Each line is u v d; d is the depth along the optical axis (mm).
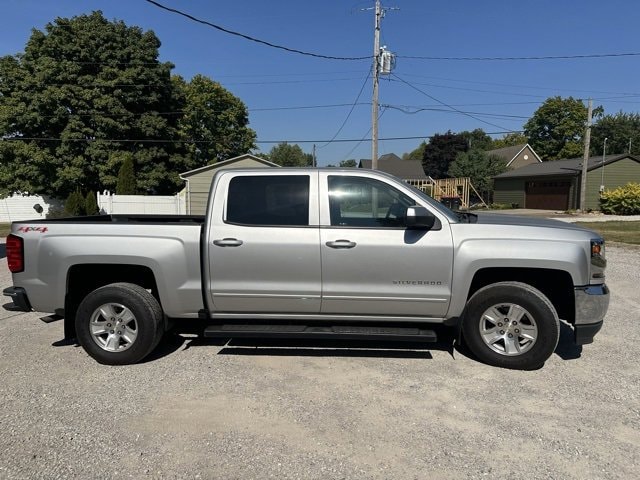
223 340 5242
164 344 5137
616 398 3818
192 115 47875
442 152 66188
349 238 4352
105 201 24688
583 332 4285
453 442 3180
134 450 3076
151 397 3832
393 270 4340
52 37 29250
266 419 3477
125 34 31500
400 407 3668
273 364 4531
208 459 2982
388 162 70688
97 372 4352
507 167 50188
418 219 4148
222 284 4453
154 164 31516
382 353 4824
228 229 4438
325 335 4379
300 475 2820
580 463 2943
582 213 29797
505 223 4496
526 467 2902
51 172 28719
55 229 4539
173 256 4453
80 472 2844
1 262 11117
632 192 28656
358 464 2934
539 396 3854
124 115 29703
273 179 4535
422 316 4465
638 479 2783
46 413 3566
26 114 27688
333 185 4508
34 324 5910
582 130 60906
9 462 2941
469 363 4547
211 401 3760
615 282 8602
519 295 4285
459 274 4312
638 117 66500
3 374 4312
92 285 4906
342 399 3797
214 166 26891
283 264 4395
